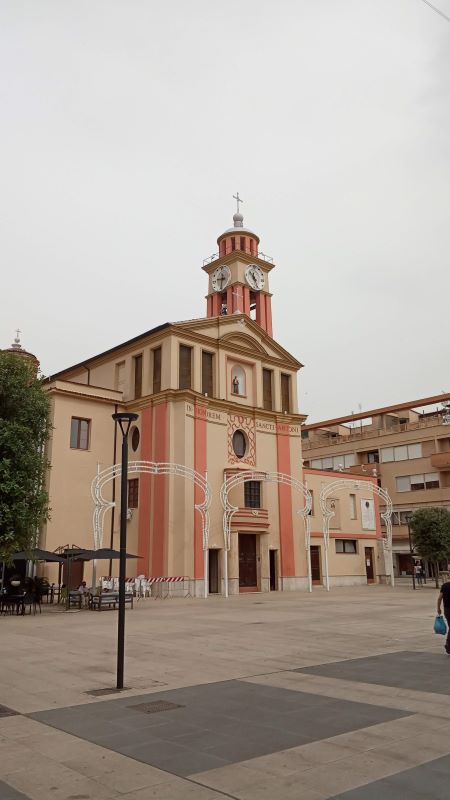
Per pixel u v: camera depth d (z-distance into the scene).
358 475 46.53
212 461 35.22
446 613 12.42
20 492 18.50
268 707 8.17
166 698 8.80
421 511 40.41
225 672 10.72
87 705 8.45
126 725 7.38
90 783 5.50
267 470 38.75
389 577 44.91
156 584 31.78
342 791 5.25
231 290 43.78
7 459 18.45
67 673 10.81
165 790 5.31
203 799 5.11
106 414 35.31
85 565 32.19
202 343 36.78
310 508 38.34
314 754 6.20
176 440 33.78
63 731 7.17
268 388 41.06
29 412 19.42
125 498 10.33
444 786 5.33
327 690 9.17
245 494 37.12
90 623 19.19
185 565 31.86
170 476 33.12
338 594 33.69
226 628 17.36
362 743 6.54
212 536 34.19
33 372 20.27
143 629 17.27
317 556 41.66
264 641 14.57
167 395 34.09
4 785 5.48
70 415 33.78
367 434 60.19
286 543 38.44
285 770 5.76
